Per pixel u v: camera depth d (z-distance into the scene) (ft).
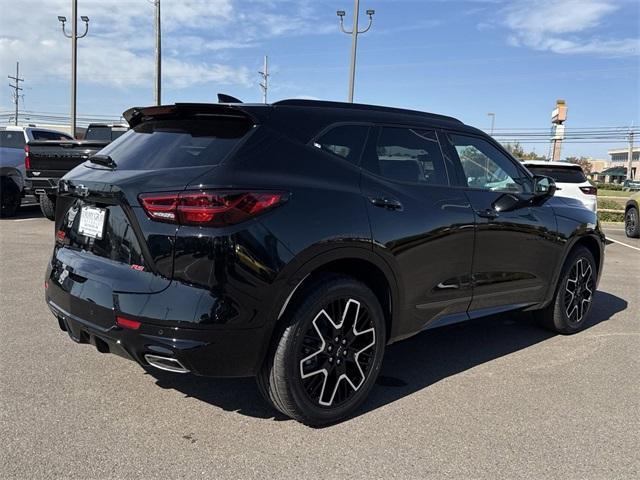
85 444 9.95
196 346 9.25
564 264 16.84
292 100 11.41
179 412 11.32
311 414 10.64
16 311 17.69
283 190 9.98
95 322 10.12
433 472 9.45
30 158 36.19
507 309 15.12
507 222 14.30
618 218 62.13
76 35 78.13
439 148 13.41
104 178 10.66
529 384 13.39
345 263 11.07
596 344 16.60
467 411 11.84
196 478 9.05
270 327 9.87
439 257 12.57
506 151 15.49
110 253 10.45
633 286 25.45
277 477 9.16
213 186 9.34
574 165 36.52
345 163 11.34
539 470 9.64
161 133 11.53
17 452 9.61
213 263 9.23
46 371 13.08
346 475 9.28
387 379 13.53
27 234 33.14
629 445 10.59
